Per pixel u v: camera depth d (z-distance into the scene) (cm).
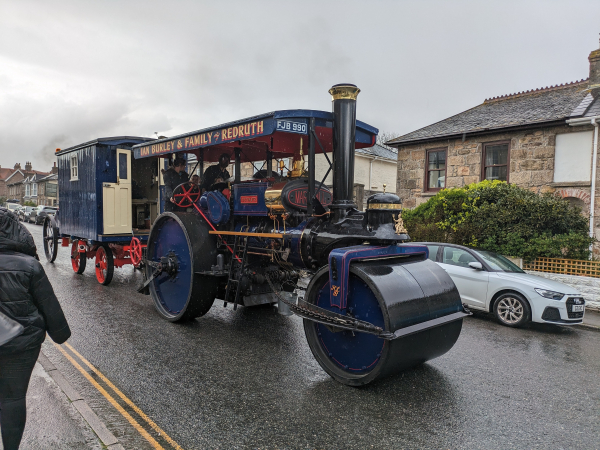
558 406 384
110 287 859
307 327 448
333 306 419
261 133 476
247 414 353
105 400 371
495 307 697
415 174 1422
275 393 394
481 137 1255
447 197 1058
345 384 414
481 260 738
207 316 660
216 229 613
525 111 1261
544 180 1134
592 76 1195
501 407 379
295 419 347
